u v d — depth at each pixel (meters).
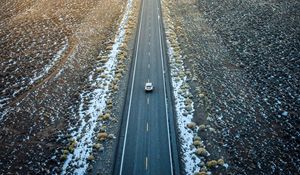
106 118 38.78
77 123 38.50
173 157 32.44
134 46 57.34
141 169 31.30
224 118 37.75
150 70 49.22
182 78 46.59
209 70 48.25
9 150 34.62
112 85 45.44
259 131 35.34
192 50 54.94
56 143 35.41
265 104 39.72
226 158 31.97
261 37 57.34
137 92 43.91
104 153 33.56
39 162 32.88
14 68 51.34
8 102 43.09
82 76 48.84
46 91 45.25
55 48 57.84
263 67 47.81
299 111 37.84
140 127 37.19
